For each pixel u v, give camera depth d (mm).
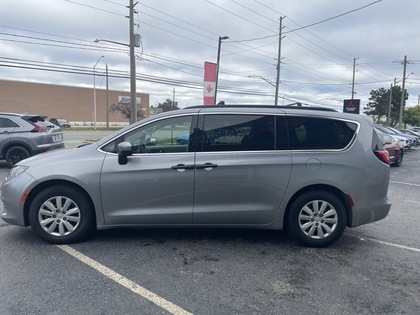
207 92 16953
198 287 3406
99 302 3100
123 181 4254
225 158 4297
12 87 68000
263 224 4422
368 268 3910
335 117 4500
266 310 3035
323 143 4418
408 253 4375
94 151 4391
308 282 3553
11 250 4199
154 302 3119
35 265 3805
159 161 4281
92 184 4238
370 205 4406
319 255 4246
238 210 4328
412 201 7492
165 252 4238
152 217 4316
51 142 10719
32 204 4301
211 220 4363
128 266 3832
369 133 4500
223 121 4391
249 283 3506
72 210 4352
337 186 4301
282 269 3840
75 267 3777
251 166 4277
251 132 4391
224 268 3836
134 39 20453
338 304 3150
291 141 4391
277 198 4336
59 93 74062
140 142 4383
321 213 4406
